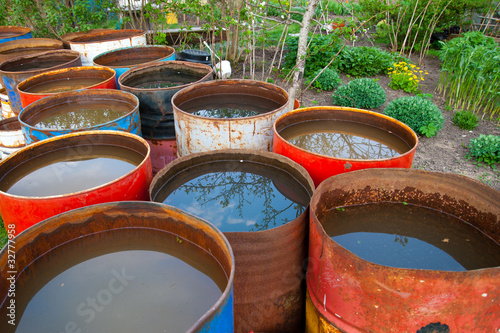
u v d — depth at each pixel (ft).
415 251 7.41
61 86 14.83
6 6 25.54
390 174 8.44
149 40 23.79
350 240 7.70
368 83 20.51
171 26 30.04
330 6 37.35
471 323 5.77
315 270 7.06
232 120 9.84
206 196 8.89
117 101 12.61
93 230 6.82
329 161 8.52
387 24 30.68
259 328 7.82
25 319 5.54
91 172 9.09
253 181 9.44
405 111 18.06
